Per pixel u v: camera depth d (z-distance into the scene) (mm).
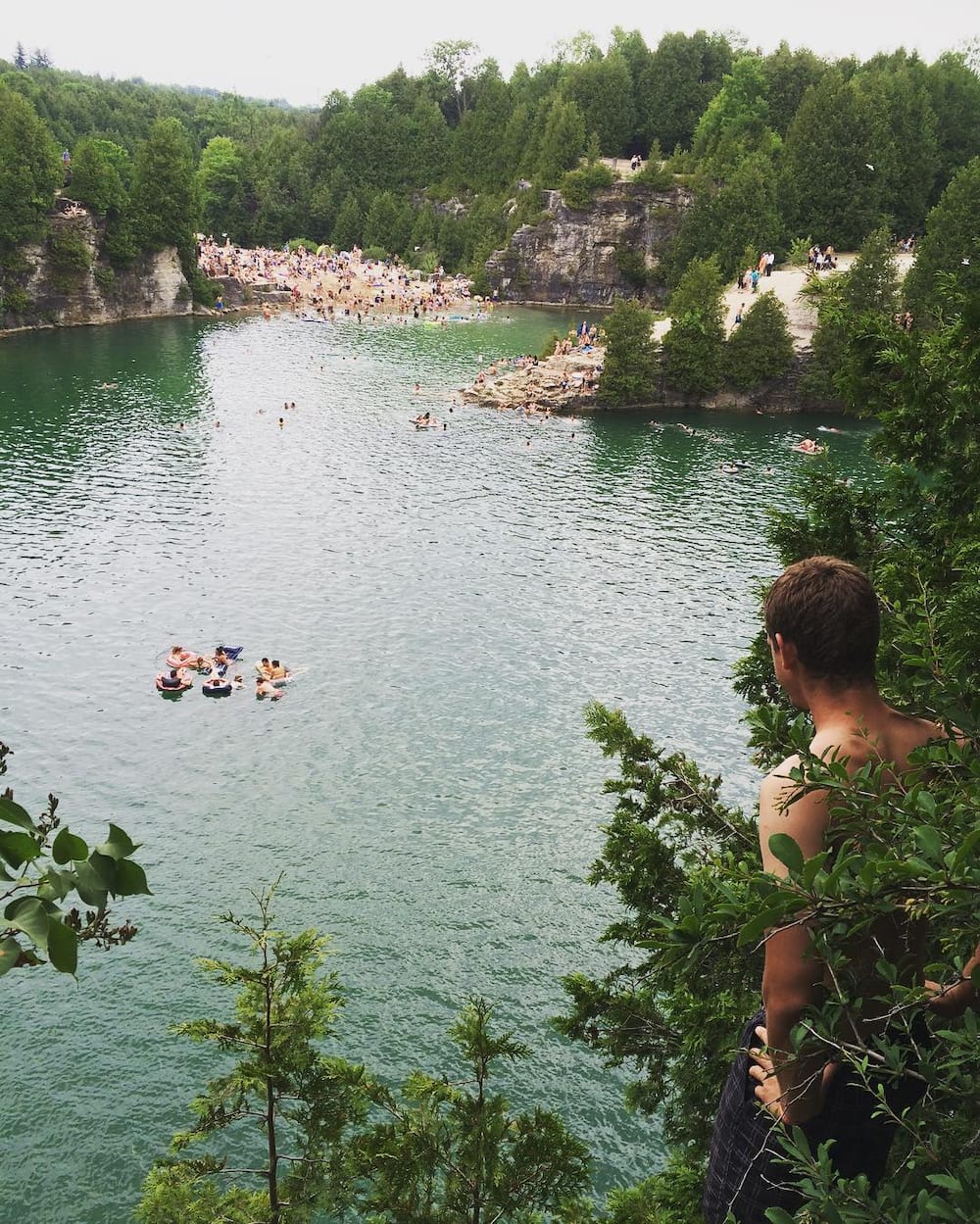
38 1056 33969
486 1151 14375
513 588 71062
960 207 116812
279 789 48219
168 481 90125
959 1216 3641
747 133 198000
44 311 155625
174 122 175625
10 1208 29375
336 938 39219
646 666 60531
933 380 10891
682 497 90188
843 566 4480
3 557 72562
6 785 47406
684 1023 11695
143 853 43406
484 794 48312
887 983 4309
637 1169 30922
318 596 68812
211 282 184250
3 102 147125
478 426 112062
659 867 12852
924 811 3885
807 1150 4000
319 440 104250
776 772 4316
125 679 57219
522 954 39000
